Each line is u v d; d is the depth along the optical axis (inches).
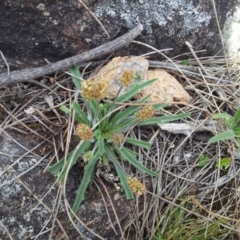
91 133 7.1
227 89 9.5
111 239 8.4
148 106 7.6
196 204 8.9
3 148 8.2
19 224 8.0
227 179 9.1
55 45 8.9
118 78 8.7
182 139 9.0
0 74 8.7
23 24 8.6
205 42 9.7
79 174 8.4
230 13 9.9
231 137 8.3
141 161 8.7
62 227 8.1
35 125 8.5
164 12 9.1
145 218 8.7
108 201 8.4
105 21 8.9
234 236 9.3
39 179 8.2
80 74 8.9
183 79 9.5
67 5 8.6
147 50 9.3
